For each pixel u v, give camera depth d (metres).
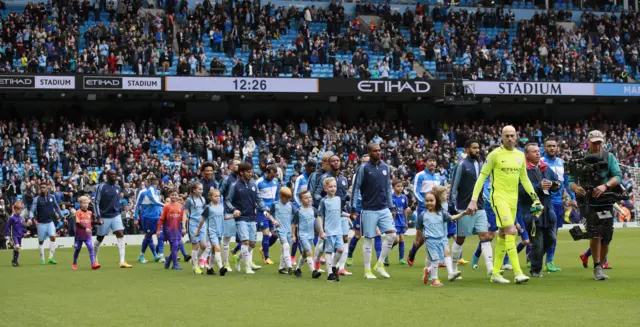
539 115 43.03
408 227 29.52
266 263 16.70
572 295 10.02
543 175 12.94
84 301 10.32
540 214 12.07
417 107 41.66
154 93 35.00
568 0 48.41
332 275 12.54
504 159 11.61
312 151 35.25
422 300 9.78
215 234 14.12
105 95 36.88
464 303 9.41
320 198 13.96
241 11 40.31
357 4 44.19
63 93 34.31
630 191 32.22
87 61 35.03
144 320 8.55
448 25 43.34
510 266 14.34
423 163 33.69
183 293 10.98
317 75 38.72
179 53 37.66
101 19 39.69
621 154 38.56
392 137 37.69
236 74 36.22
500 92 38.44
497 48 42.75
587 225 11.98
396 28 43.03
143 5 41.00
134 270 15.62
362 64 38.44
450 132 39.25
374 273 13.93
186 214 15.36
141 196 18.02
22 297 10.91
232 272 14.63
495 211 11.68
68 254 21.83
